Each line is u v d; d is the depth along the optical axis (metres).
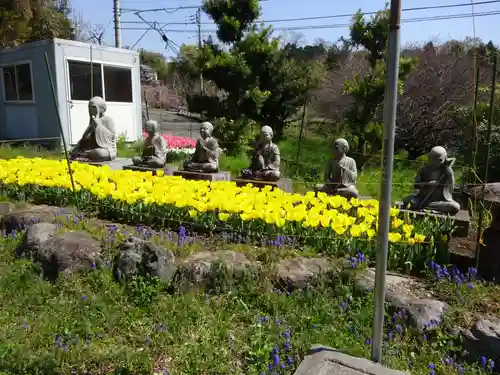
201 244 5.25
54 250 4.82
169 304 4.21
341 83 17.67
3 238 5.76
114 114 14.98
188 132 21.59
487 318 3.79
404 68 12.05
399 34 2.70
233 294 4.32
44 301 4.40
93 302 4.22
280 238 5.13
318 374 2.93
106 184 6.43
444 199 5.98
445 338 3.64
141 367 3.44
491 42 13.34
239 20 14.76
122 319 4.04
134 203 6.18
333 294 4.30
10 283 4.68
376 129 12.02
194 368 3.43
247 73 14.14
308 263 4.59
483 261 4.63
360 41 12.30
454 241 5.51
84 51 13.85
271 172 8.43
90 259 4.74
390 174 2.86
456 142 14.98
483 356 3.48
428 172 6.16
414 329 3.75
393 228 5.26
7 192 7.21
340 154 7.26
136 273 4.54
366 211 5.57
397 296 4.05
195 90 26.08
